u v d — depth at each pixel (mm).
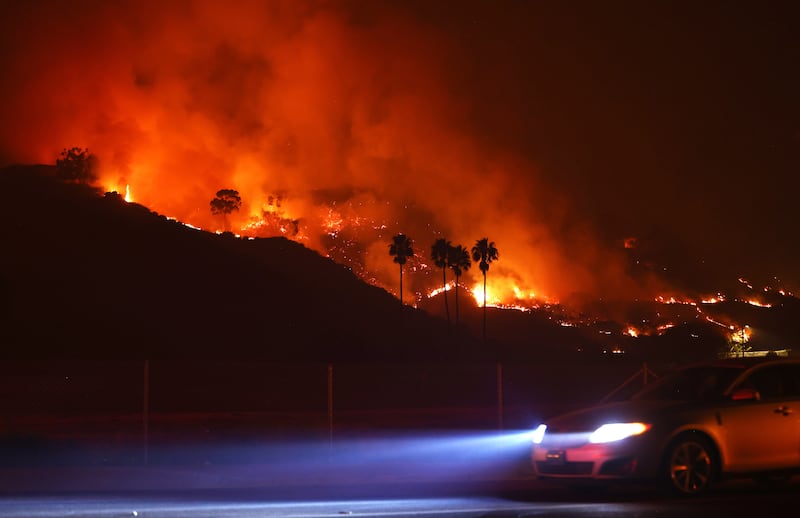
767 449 18594
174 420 47094
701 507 17047
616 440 18219
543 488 21484
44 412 58719
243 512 17406
